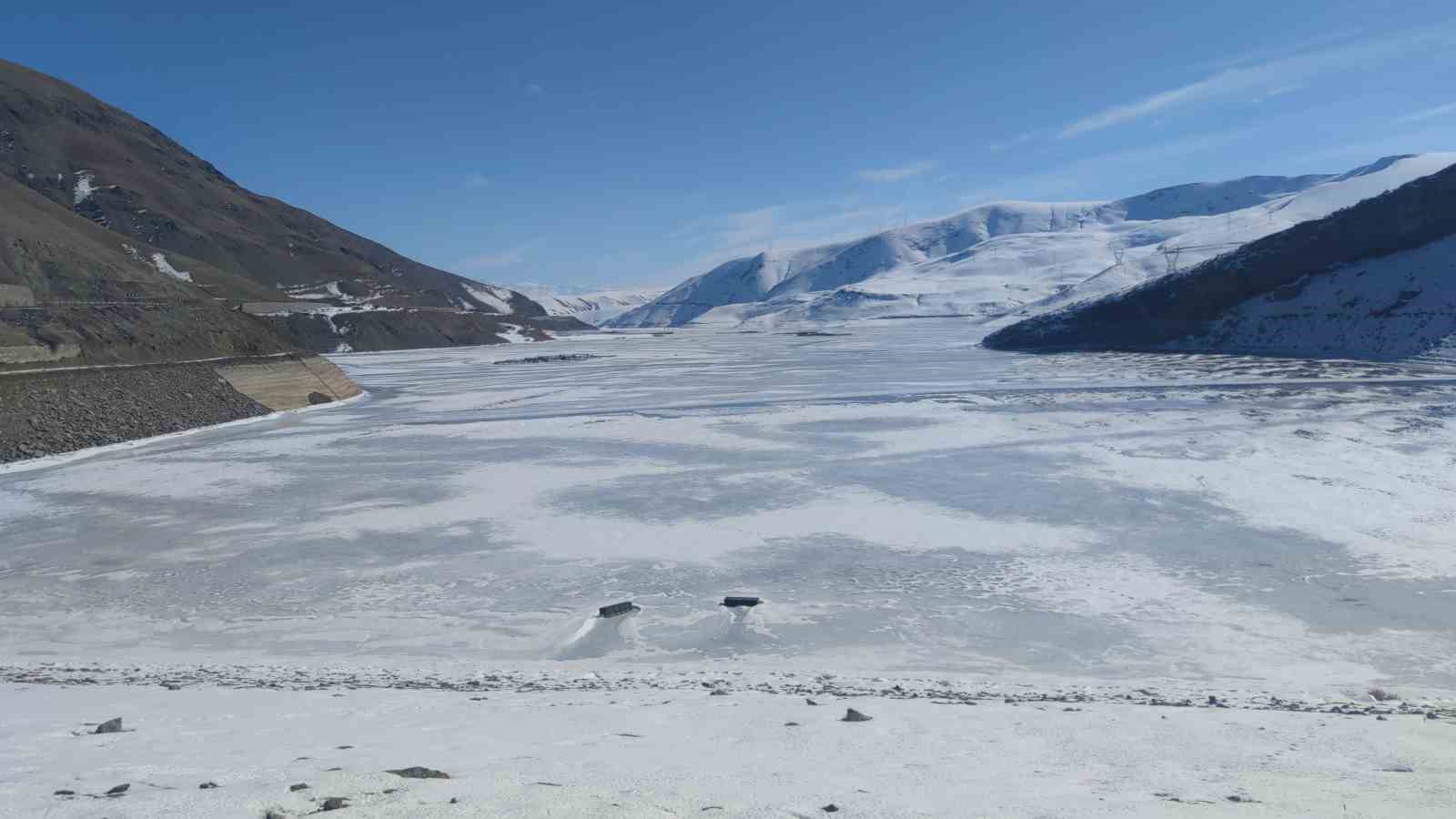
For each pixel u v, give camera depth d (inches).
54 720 471.2
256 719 479.8
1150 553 1064.2
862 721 479.5
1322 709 561.0
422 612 930.1
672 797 288.4
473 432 2113.7
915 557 1075.3
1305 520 1176.8
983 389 2699.3
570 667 754.2
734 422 2144.4
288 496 1449.3
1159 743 428.1
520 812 262.4
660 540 1168.2
